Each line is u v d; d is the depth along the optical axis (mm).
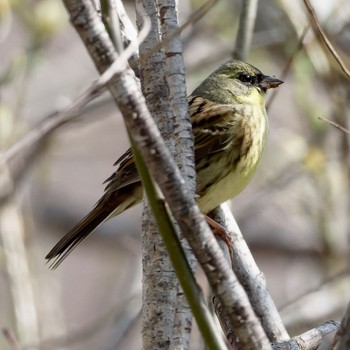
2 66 15227
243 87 10336
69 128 13922
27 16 12547
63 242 9383
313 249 15508
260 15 13781
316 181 13055
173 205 5062
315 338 6961
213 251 5121
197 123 9883
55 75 14938
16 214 11859
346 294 12289
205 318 5121
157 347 6320
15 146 4840
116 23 5328
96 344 13781
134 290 12242
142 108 4957
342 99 11359
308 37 11484
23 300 11320
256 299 7688
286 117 14914
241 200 15320
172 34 5828
